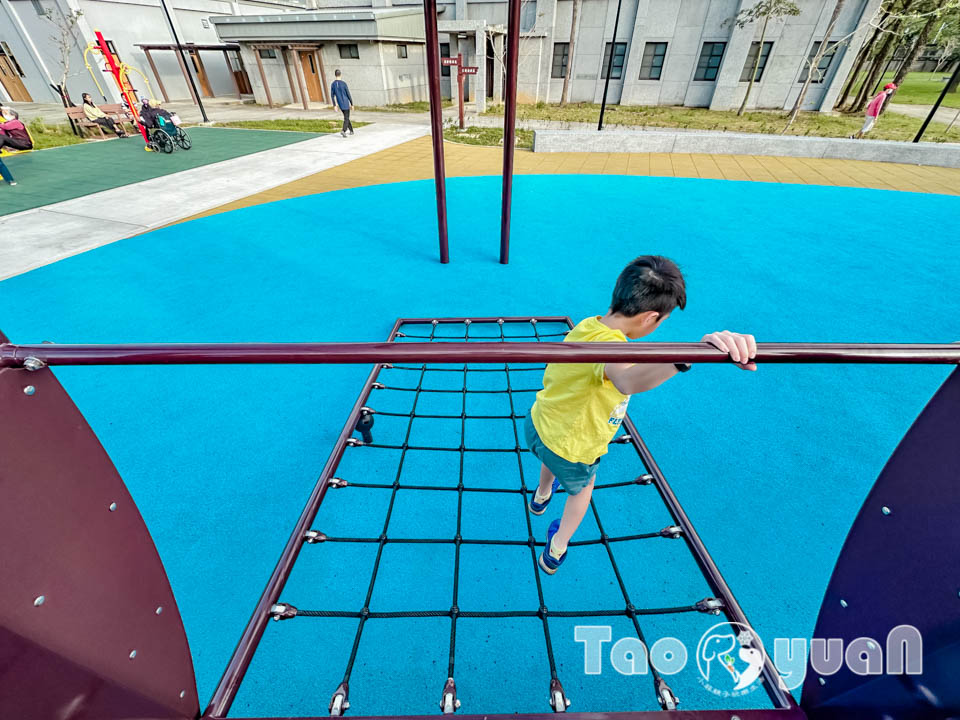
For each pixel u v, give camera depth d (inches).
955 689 38.0
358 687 77.9
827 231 275.0
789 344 39.9
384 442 126.0
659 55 800.3
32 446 34.8
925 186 354.9
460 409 138.6
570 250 249.8
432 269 229.3
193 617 86.7
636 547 98.7
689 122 663.1
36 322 181.3
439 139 200.1
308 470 117.6
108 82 816.3
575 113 762.8
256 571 94.5
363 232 272.7
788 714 50.7
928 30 633.6
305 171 394.3
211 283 213.3
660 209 310.8
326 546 98.7
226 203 317.4
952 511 38.5
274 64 850.8
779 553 97.3
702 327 180.5
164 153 461.4
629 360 39.4
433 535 101.4
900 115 742.5
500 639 84.4
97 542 39.8
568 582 92.4
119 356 35.5
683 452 122.0
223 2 1006.4
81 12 760.3
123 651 41.4
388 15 757.9
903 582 42.1
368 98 831.7
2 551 32.2
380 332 178.7
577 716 50.1
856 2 667.4
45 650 34.4
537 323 185.9
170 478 115.2
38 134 564.7
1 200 318.3
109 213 297.0
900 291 206.1
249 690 77.6
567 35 832.9
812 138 439.2
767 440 125.8
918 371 151.7
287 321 184.5
